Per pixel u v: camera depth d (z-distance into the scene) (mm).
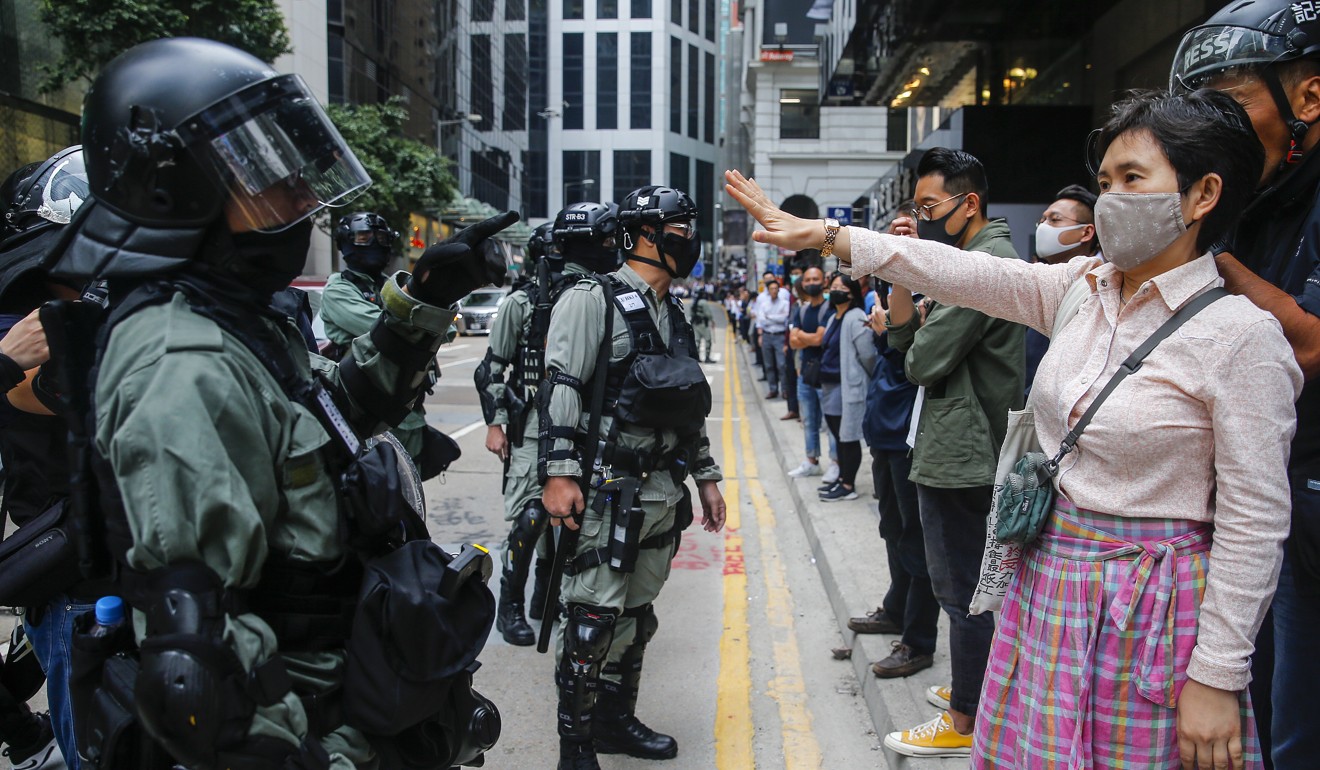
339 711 1538
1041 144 10641
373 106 26719
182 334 1324
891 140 33719
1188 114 1576
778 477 8164
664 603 4805
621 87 77375
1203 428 1559
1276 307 1725
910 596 3521
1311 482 1855
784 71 33781
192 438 1273
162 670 1208
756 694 3711
